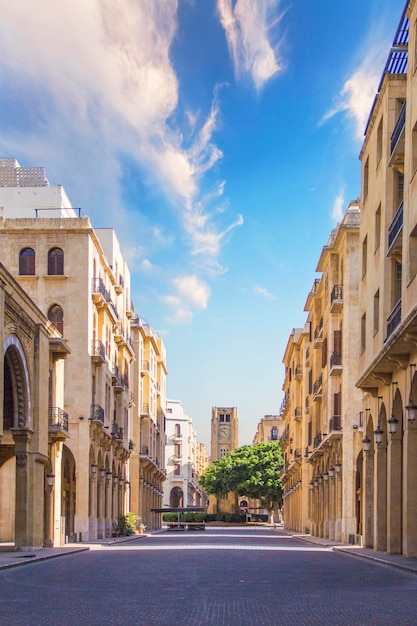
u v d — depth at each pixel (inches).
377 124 1317.7
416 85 1018.7
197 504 7293.3
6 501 1758.1
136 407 2938.0
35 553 1202.0
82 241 1995.6
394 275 1213.7
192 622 460.1
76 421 1916.8
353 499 1802.4
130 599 581.3
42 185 2333.9
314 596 603.2
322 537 2201.0
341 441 1879.9
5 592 631.8
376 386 1352.1
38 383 1359.5
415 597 597.6
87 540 1868.8
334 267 2036.2
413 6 1040.2
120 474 2461.9
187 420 6254.9
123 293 2586.1
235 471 4611.2
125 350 2554.1
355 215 1883.6
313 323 2476.6
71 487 1967.3
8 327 1206.9
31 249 2006.6
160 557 1144.8
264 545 1642.5
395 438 1221.1
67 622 460.8
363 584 708.0
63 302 1972.2
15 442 1321.4
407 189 1042.1
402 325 989.2
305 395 2837.1
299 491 3107.8
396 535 1207.6
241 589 655.8
